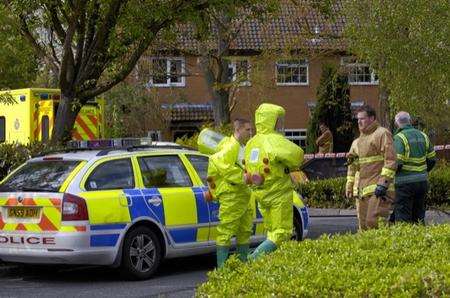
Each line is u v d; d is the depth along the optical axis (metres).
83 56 34.53
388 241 14.08
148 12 32.34
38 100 43.56
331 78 70.06
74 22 32.75
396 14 48.62
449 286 10.95
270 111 21.39
